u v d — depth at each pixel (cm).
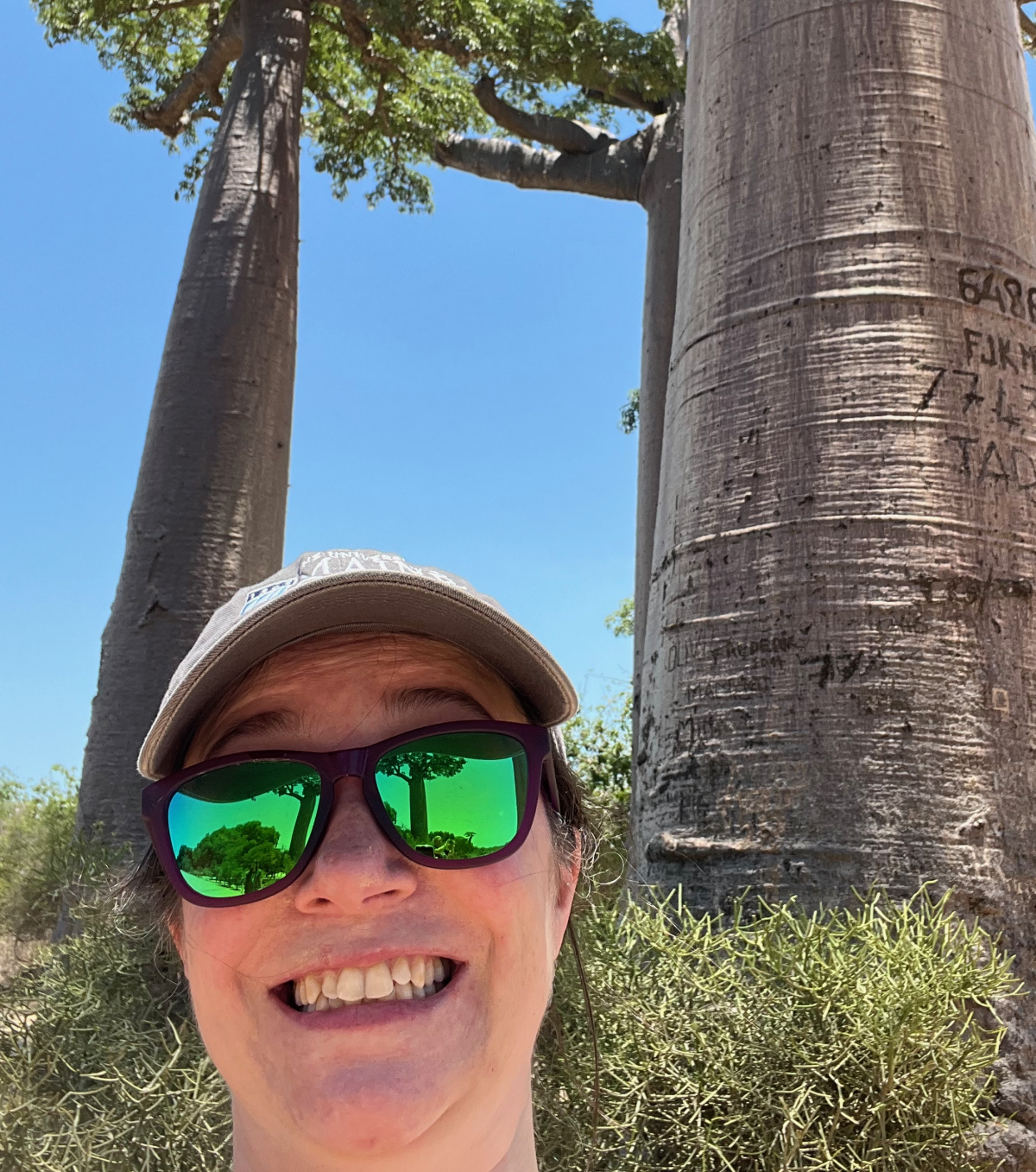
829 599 327
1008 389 350
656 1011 258
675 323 421
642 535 848
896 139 361
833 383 345
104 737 657
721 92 399
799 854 310
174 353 745
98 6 999
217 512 711
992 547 332
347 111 1148
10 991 295
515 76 948
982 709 316
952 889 296
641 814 365
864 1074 244
